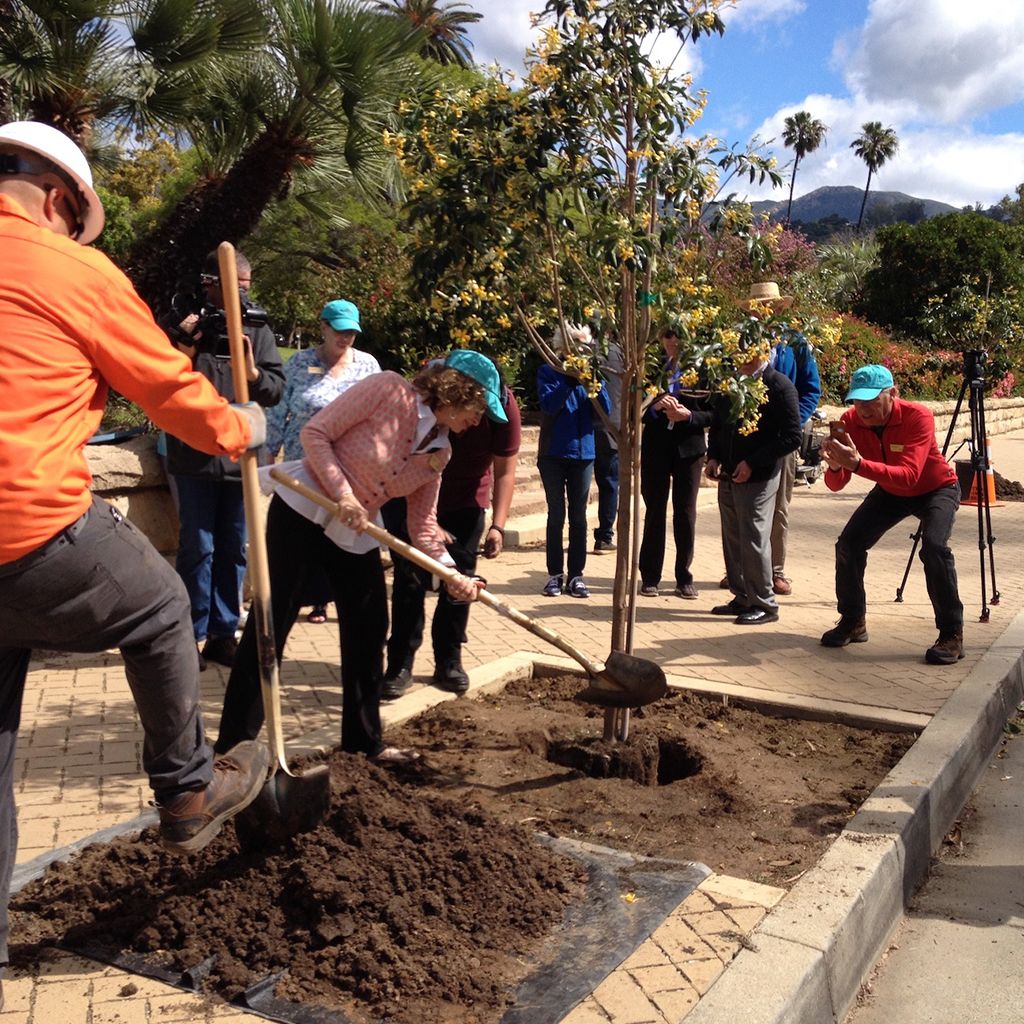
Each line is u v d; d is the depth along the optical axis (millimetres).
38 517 2346
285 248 16297
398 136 4305
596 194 4117
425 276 4348
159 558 2678
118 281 2492
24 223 2461
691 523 7758
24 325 2354
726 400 5188
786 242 22359
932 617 7238
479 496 5461
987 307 17516
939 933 3633
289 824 3191
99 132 8891
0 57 7402
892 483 5969
